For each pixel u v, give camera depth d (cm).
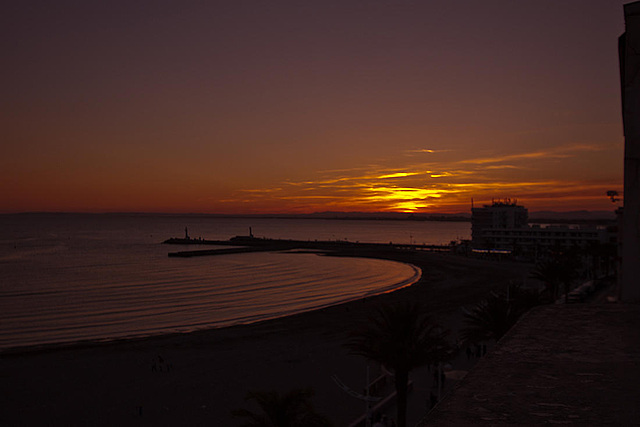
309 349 6078
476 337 3922
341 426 3547
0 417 4022
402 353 2736
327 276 15375
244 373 5138
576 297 6994
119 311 9406
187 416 3984
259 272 16350
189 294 11581
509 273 14088
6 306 9975
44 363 5594
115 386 4769
